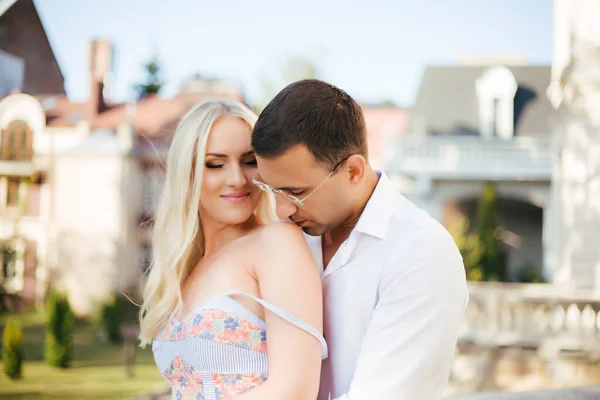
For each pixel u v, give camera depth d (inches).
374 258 56.8
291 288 54.1
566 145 402.0
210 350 58.0
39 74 681.6
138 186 618.2
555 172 439.5
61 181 620.1
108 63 685.9
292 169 53.6
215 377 58.4
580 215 389.1
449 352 55.2
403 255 55.1
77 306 593.3
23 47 661.9
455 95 681.0
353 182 56.2
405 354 53.4
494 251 550.6
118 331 479.8
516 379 267.1
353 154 55.6
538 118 659.4
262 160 54.5
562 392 78.4
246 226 67.7
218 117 63.1
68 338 384.2
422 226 56.1
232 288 59.3
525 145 589.6
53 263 605.6
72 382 343.6
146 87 899.4
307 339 52.9
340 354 58.1
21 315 579.8
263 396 51.2
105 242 611.2
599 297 290.0
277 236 57.6
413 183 612.4
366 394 52.9
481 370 271.7
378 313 55.1
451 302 54.3
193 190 64.6
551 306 291.9
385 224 56.9
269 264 56.5
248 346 58.1
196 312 59.8
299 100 53.5
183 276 66.6
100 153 616.1
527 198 622.8
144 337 66.6
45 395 313.9
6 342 350.6
